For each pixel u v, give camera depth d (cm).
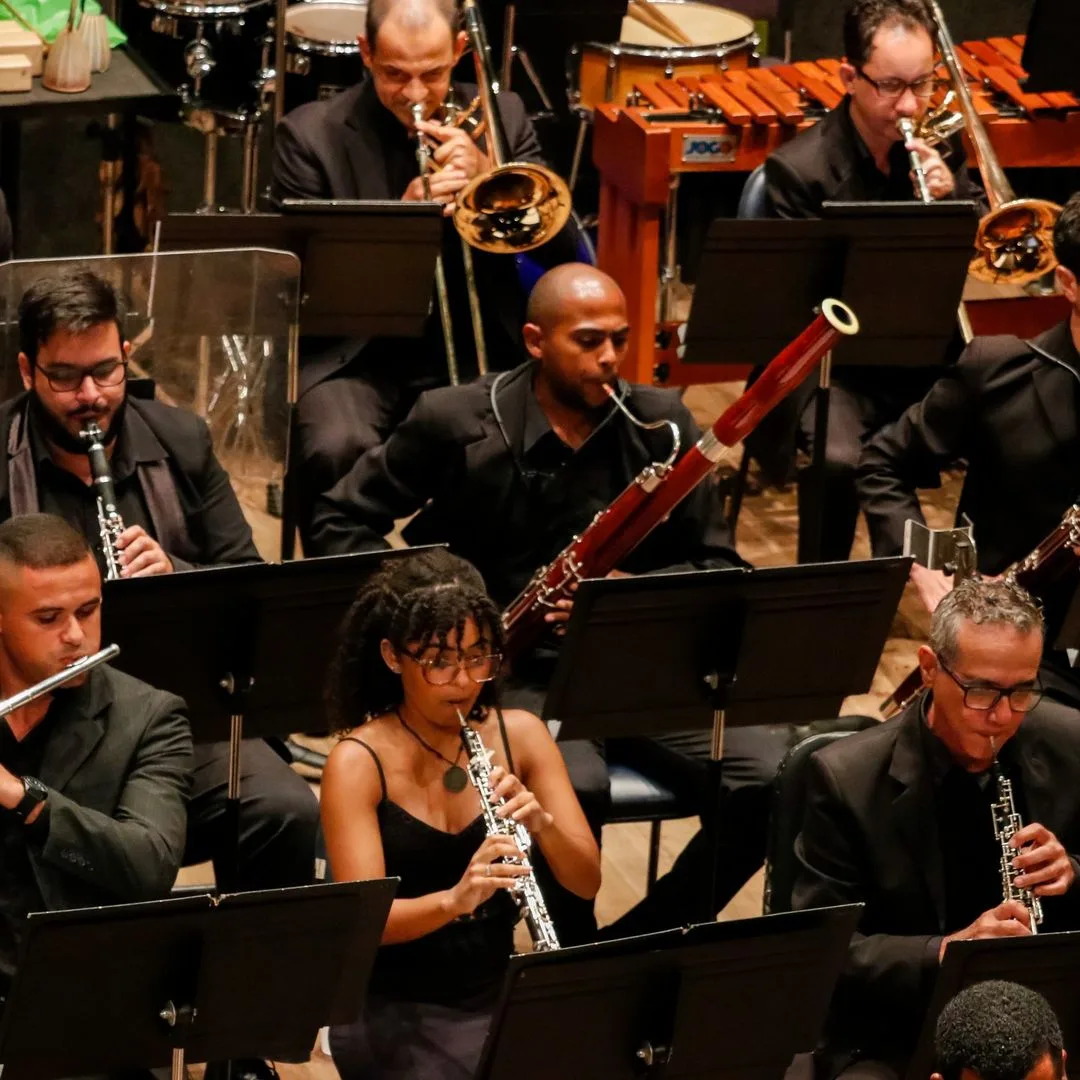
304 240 1814
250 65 2478
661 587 1380
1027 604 1318
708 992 1168
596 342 1650
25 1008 1102
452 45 2033
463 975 1349
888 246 1845
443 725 1334
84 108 2294
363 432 2036
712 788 1489
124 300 1695
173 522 1595
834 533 2123
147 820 1282
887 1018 1362
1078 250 1703
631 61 2572
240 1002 1151
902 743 1366
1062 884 1291
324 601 1383
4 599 1253
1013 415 1764
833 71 2438
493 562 1725
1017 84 2419
